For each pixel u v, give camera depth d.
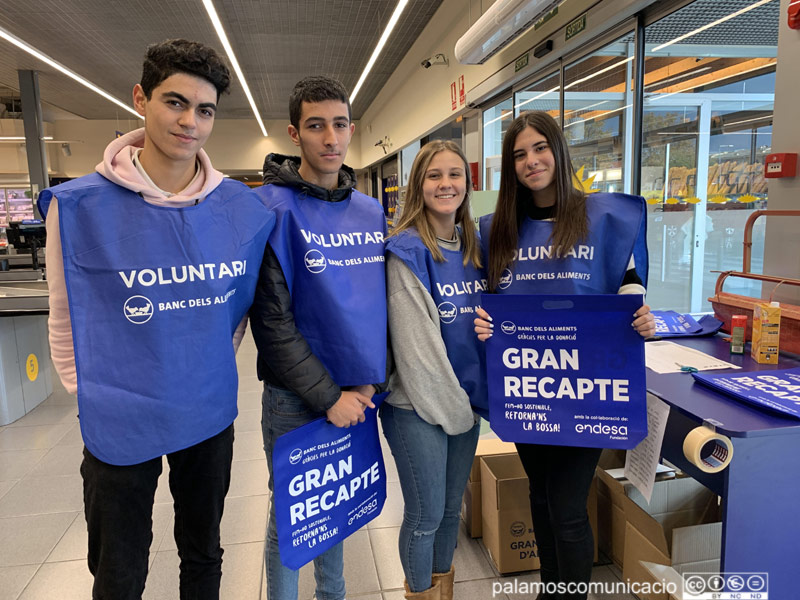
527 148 1.39
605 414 1.32
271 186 1.34
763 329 1.71
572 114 4.33
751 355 1.79
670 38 3.29
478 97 5.68
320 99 1.26
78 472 2.79
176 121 1.07
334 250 1.32
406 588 1.56
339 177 1.44
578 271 1.39
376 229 1.42
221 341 1.19
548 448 1.46
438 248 1.41
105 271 1.05
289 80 10.14
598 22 3.53
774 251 2.16
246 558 2.05
